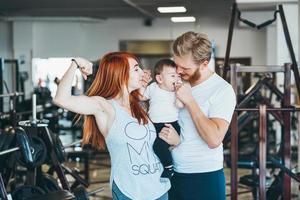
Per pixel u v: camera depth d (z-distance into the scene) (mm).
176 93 2674
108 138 2637
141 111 2691
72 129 10172
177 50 2713
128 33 14820
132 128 2623
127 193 2623
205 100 2742
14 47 14273
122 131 2609
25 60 14281
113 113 2621
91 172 9109
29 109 8992
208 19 12617
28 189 4895
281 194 5391
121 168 2637
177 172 2850
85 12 12867
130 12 12859
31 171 5043
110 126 2621
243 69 4785
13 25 14273
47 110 10211
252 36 14438
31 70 14211
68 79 2539
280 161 5473
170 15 11188
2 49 14375
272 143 9586
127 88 2666
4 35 14391
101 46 14859
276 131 9297
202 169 2805
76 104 2545
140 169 2623
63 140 9383
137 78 2680
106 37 14859
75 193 4348
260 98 6645
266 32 13617
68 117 10414
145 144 2643
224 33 14422
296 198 6613
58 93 2521
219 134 2646
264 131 4562
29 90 13938
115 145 2629
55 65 14477
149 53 14805
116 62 2658
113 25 14812
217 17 11844
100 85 2688
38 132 5102
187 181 2828
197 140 2799
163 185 2713
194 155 2805
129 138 2609
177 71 2791
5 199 4348
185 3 9070
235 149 4645
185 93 2650
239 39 14492
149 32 14773
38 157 4852
